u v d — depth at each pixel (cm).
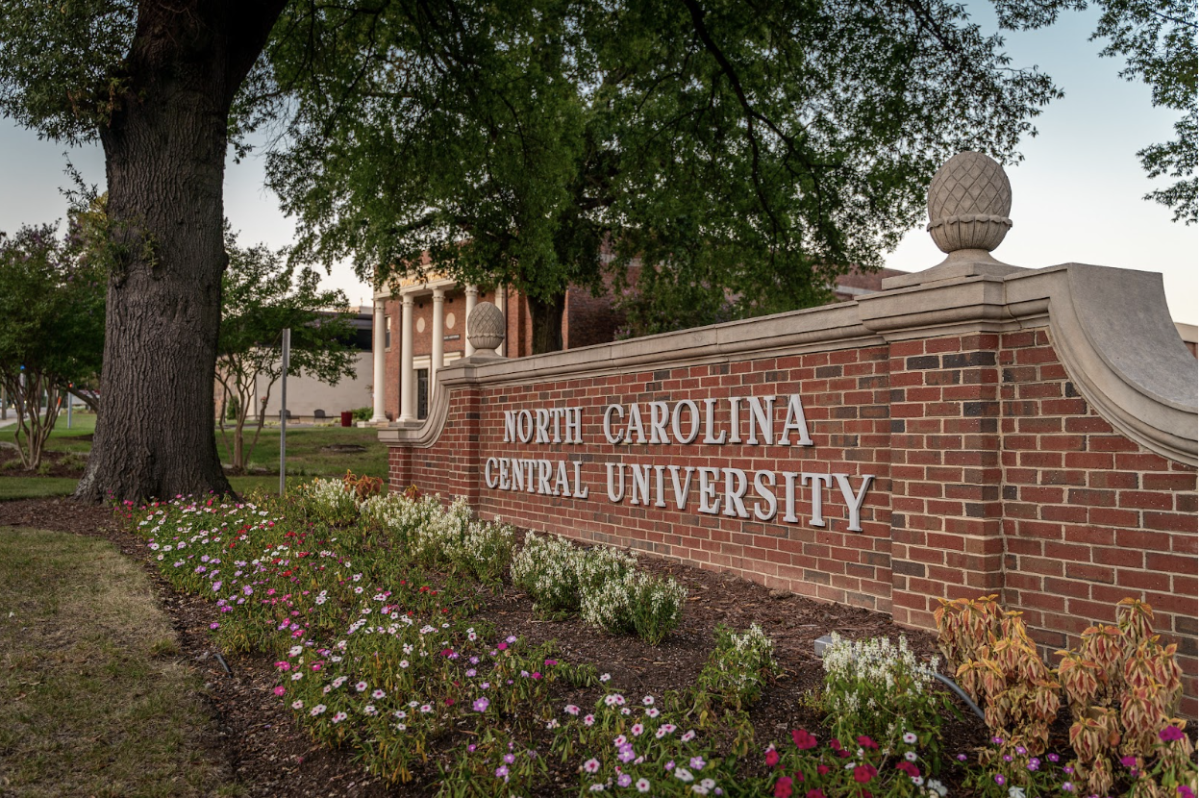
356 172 1677
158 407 1036
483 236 1825
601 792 281
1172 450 378
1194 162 1606
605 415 821
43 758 335
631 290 2972
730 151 1969
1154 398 378
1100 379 404
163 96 1048
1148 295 445
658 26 1639
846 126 1788
